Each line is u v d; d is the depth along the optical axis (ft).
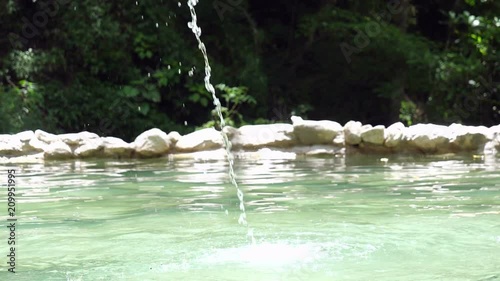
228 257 9.12
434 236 10.15
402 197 14.20
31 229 11.32
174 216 12.47
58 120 37.70
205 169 20.29
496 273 7.82
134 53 41.47
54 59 38.55
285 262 8.75
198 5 42.39
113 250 9.66
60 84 39.01
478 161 20.74
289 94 45.39
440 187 15.56
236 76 41.93
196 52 41.86
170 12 41.73
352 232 10.61
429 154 22.67
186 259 9.03
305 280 7.77
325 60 45.19
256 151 23.56
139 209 13.30
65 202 14.28
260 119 40.06
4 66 38.65
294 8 46.88
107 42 39.65
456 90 44.04
